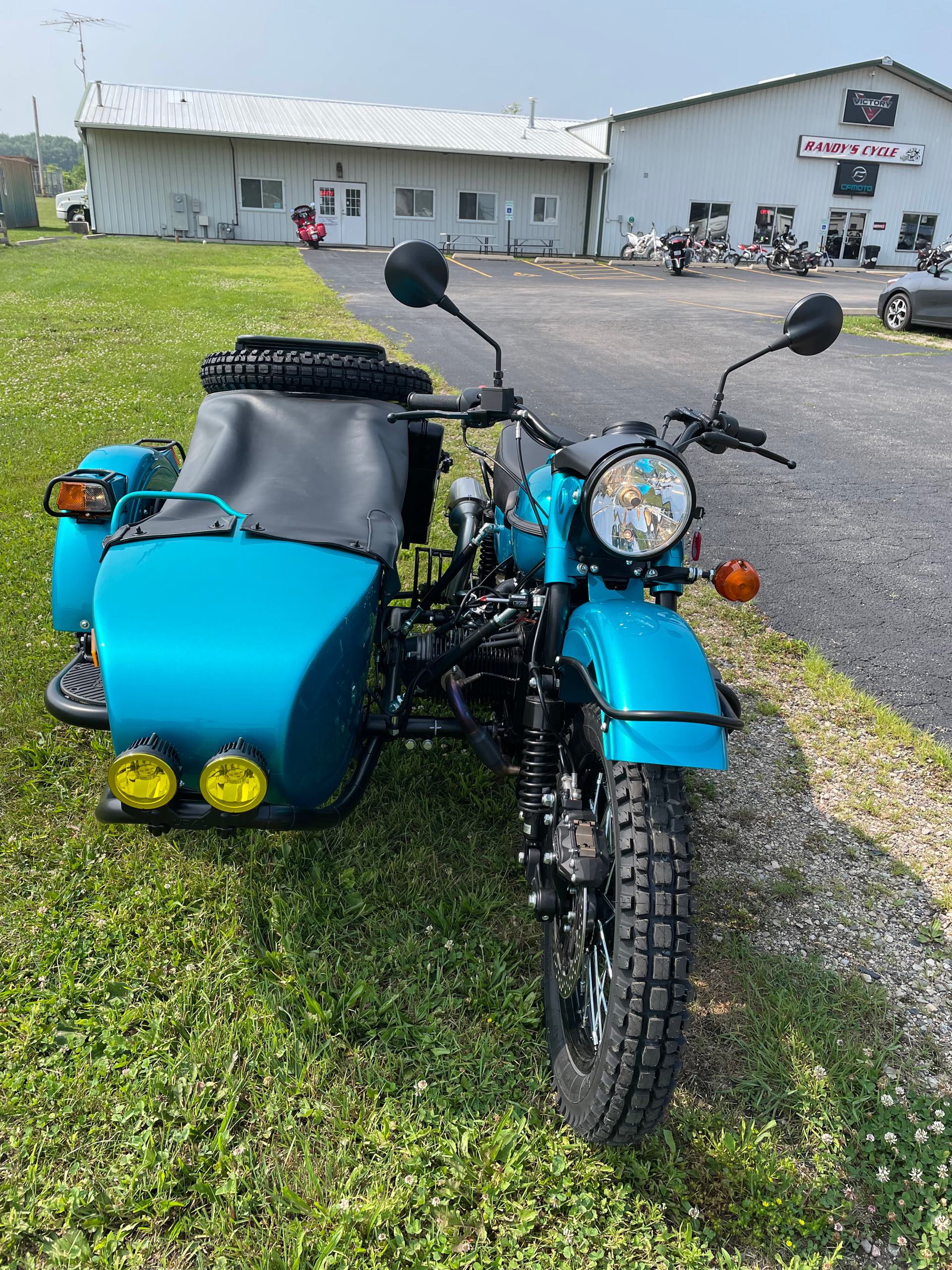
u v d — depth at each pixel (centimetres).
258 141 3231
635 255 3419
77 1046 240
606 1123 201
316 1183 208
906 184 3688
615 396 1060
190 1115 222
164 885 294
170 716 220
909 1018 268
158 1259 197
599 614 227
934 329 1712
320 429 320
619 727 204
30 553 538
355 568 258
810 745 407
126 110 3272
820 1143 229
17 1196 205
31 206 3778
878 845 344
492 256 3409
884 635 508
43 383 974
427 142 3306
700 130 3425
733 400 1079
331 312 1569
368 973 266
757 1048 251
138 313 1480
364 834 322
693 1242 205
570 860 210
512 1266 199
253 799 214
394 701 282
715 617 525
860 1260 207
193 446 315
